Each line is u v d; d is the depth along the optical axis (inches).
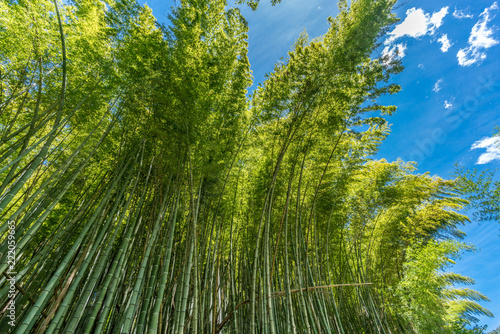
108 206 148.6
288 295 149.0
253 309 134.7
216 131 185.5
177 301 132.7
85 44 154.2
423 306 216.5
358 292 245.8
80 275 103.0
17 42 141.9
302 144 204.7
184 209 163.5
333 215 254.4
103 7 171.3
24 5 141.9
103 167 174.9
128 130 165.6
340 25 191.2
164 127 153.5
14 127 163.9
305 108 190.4
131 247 150.0
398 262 322.7
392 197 281.1
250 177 239.8
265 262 148.8
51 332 85.7
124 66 151.7
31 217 111.0
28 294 103.5
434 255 233.5
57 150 167.9
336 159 237.5
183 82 150.5
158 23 161.0
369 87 187.8
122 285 141.2
